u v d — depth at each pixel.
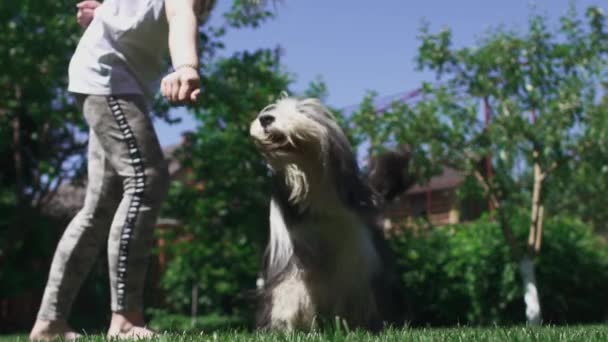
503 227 9.69
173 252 13.08
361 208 3.43
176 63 2.72
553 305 10.55
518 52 9.55
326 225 3.38
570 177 9.46
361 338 1.92
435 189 14.90
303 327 3.38
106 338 2.44
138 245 2.96
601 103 9.12
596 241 11.61
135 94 3.07
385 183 4.21
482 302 10.59
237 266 13.27
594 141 8.89
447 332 2.37
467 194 9.98
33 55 9.56
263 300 3.56
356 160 3.45
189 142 11.43
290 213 3.41
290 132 3.13
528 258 9.53
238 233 11.39
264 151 3.26
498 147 9.36
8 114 11.85
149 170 3.01
